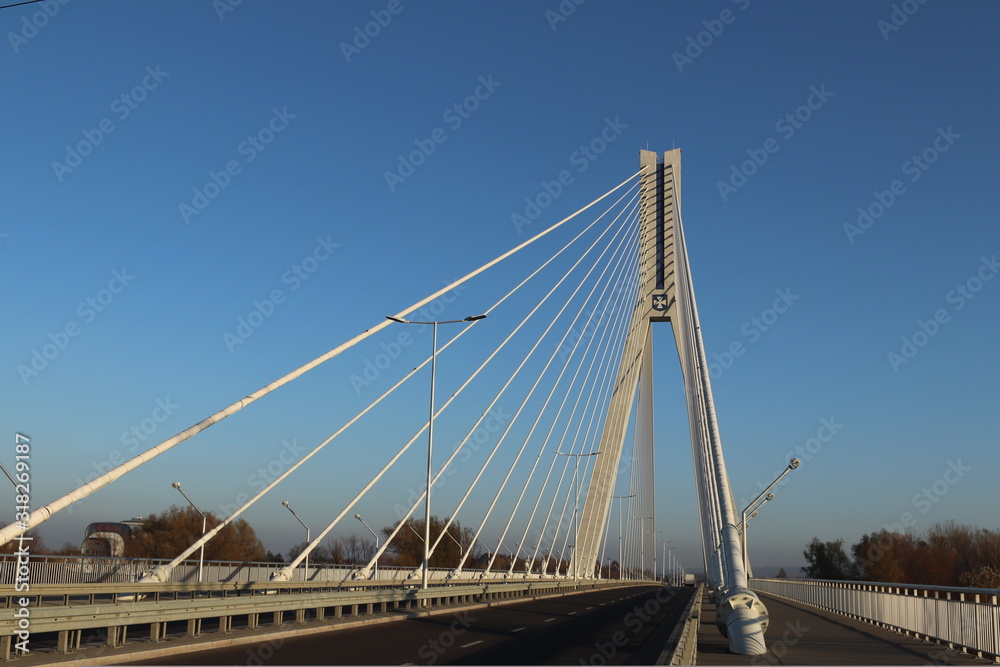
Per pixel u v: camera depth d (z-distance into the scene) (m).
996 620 18.34
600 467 86.38
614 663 18.55
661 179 82.00
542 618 34.44
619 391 84.06
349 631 26.08
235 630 24.34
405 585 52.66
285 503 52.66
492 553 64.94
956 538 81.94
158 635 21.00
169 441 21.30
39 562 35.69
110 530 84.25
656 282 81.19
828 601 37.97
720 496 22.00
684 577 165.75
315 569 54.31
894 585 27.05
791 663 17.56
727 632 19.86
